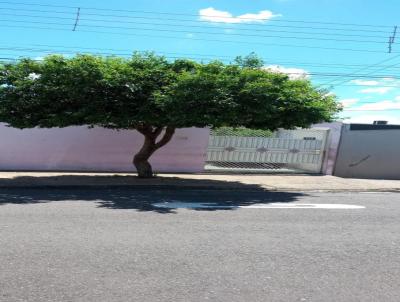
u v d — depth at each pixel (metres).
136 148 17.77
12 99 13.02
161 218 8.88
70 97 12.77
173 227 8.07
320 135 19.08
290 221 9.00
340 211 10.46
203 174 17.91
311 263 6.16
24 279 5.22
